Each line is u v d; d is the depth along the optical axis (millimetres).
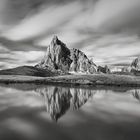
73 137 12578
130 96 43812
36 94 45125
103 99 37125
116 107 26688
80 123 16797
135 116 20141
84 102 32469
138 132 13805
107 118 19031
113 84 109562
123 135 13031
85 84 108062
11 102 30000
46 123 16641
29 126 15430
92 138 12344
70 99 37000
